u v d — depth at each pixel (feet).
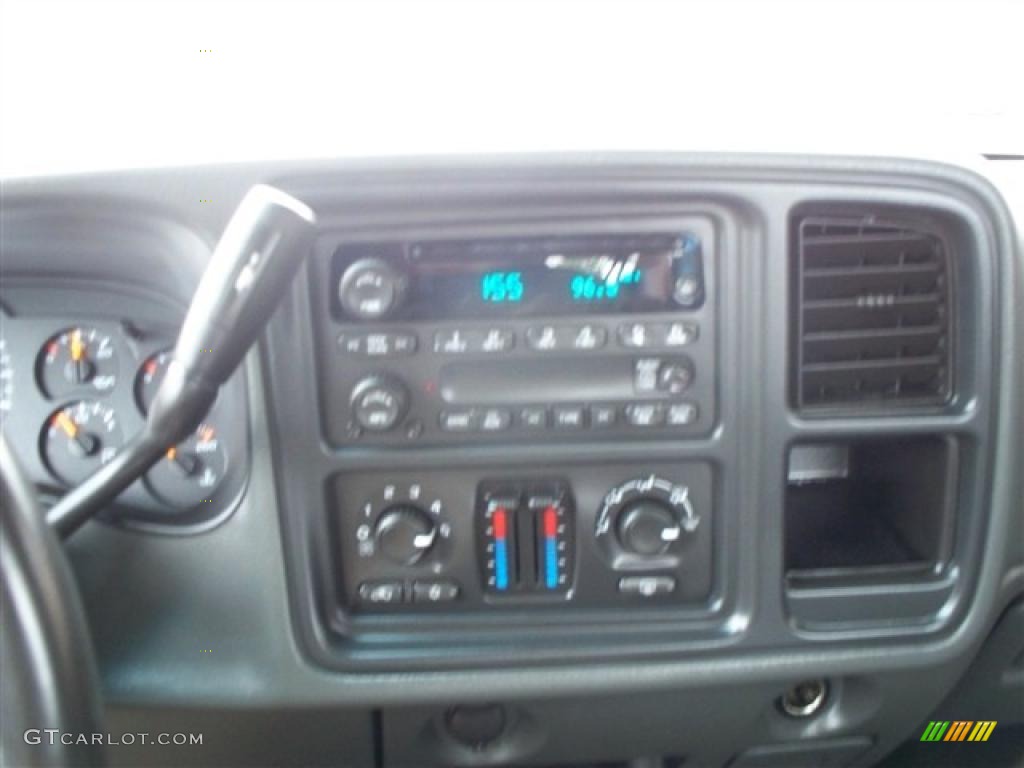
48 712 2.25
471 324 2.72
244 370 2.78
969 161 2.69
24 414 3.06
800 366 2.78
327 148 2.63
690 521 2.94
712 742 3.26
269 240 2.30
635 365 2.77
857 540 3.21
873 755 3.41
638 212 2.68
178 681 3.01
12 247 2.90
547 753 3.29
